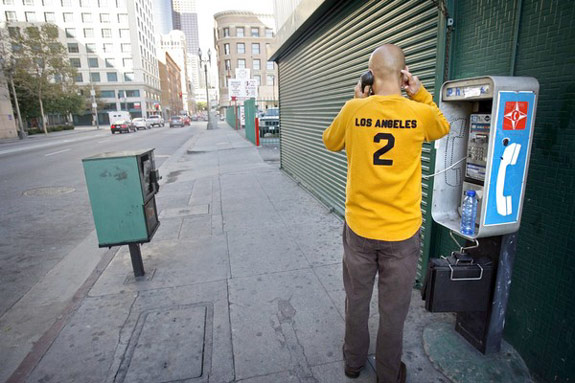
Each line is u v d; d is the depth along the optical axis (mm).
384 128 1653
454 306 2119
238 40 69375
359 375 2184
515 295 2203
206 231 4844
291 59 7594
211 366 2295
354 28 4293
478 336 2238
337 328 2641
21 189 8414
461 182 2334
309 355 2369
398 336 1882
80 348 2516
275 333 2600
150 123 51312
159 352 2443
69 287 3576
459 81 1993
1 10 62125
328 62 5281
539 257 2010
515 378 2064
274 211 5641
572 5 1700
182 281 3438
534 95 1821
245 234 4652
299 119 7277
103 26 67312
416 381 2098
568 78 1754
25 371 2314
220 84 74750
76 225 5738
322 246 4148
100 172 3234
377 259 1868
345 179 4918
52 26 35375
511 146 1845
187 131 34812
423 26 2887
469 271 2064
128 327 2734
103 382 2201
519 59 2014
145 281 3467
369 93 1811
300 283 3301
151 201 3676
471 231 2021
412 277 1822
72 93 41969
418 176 1757
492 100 1861
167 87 109375
